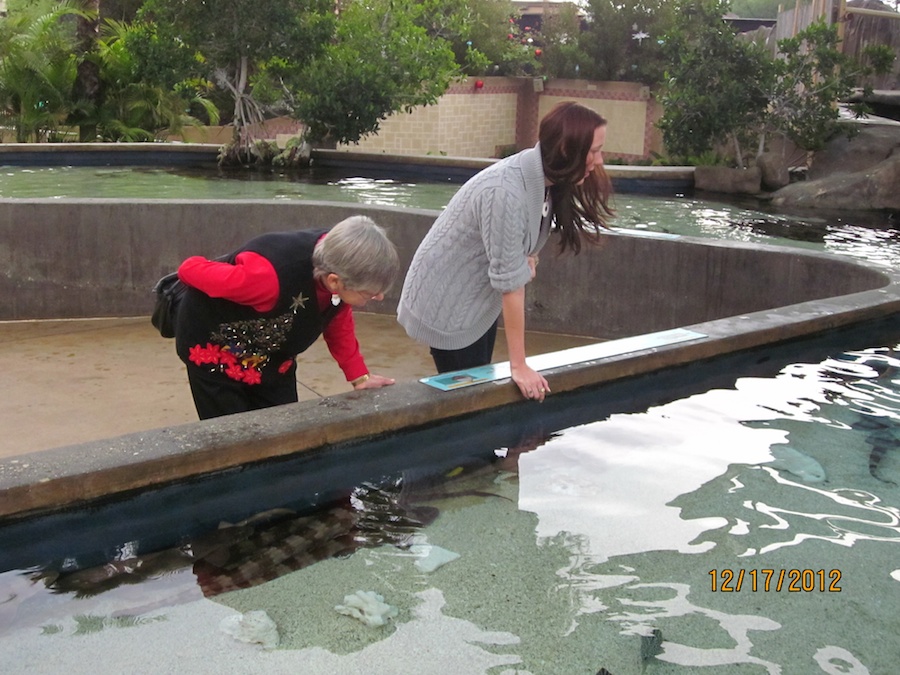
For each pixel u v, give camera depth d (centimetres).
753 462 286
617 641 196
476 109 1917
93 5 1684
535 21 2481
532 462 286
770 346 384
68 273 639
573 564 227
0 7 1877
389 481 276
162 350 582
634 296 617
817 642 197
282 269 268
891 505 259
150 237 646
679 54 1203
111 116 1555
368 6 1281
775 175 1130
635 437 305
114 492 235
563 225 292
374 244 257
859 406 334
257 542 236
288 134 1627
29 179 1077
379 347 598
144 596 209
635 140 1870
